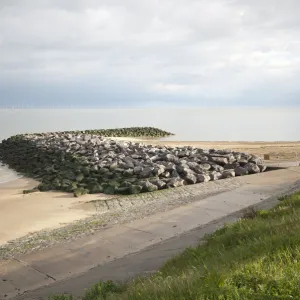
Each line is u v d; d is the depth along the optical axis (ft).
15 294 25.46
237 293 14.85
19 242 39.24
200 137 219.00
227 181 65.77
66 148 115.34
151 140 190.39
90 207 54.65
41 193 66.49
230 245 26.27
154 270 25.99
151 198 56.80
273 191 54.85
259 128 291.99
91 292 21.84
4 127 323.57
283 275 16.12
